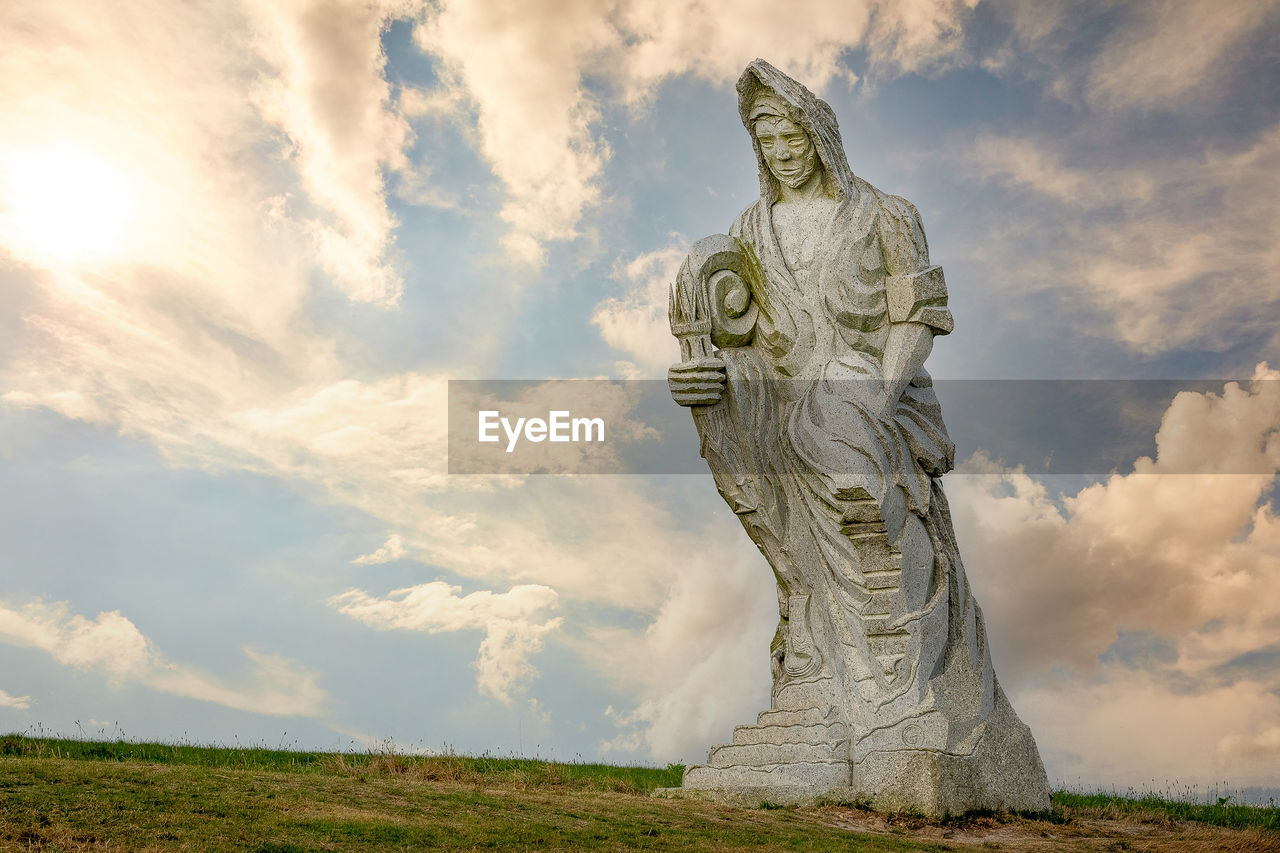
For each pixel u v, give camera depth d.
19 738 12.71
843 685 13.00
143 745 13.57
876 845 10.16
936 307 13.53
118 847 7.57
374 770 12.32
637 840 9.44
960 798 11.88
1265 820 12.85
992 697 13.17
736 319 14.33
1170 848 10.88
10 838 7.52
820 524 13.38
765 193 14.63
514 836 9.04
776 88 13.99
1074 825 12.13
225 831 8.17
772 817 11.26
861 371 13.48
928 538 13.32
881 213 13.86
